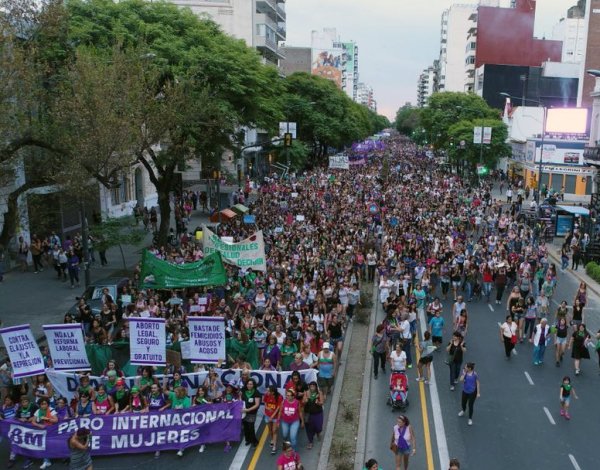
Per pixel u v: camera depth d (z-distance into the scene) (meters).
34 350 14.88
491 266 27.78
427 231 35.31
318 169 80.12
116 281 24.30
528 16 113.88
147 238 41.03
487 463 13.80
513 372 19.23
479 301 27.30
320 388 16.70
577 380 18.66
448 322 24.22
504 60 114.94
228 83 34.31
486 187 62.19
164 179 33.62
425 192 56.59
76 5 32.19
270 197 51.50
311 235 33.97
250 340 17.91
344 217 41.06
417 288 23.81
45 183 24.83
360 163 94.38
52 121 23.20
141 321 15.14
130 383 14.90
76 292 27.72
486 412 16.41
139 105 25.08
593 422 15.89
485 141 68.31
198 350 15.65
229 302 23.19
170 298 23.69
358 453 14.12
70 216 38.09
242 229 36.81
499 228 40.72
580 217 40.06
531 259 28.75
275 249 29.91
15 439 13.54
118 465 13.56
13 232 22.91
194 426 14.14
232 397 14.57
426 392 17.72
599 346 19.05
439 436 15.05
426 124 91.94
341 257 29.05
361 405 16.70
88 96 22.70
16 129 21.67
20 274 31.06
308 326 18.08
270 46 84.19
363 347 21.44
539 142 66.44
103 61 26.33
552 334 22.61
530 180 69.81
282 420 13.63
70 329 15.30
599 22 72.19
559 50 115.25
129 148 24.95
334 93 89.44
